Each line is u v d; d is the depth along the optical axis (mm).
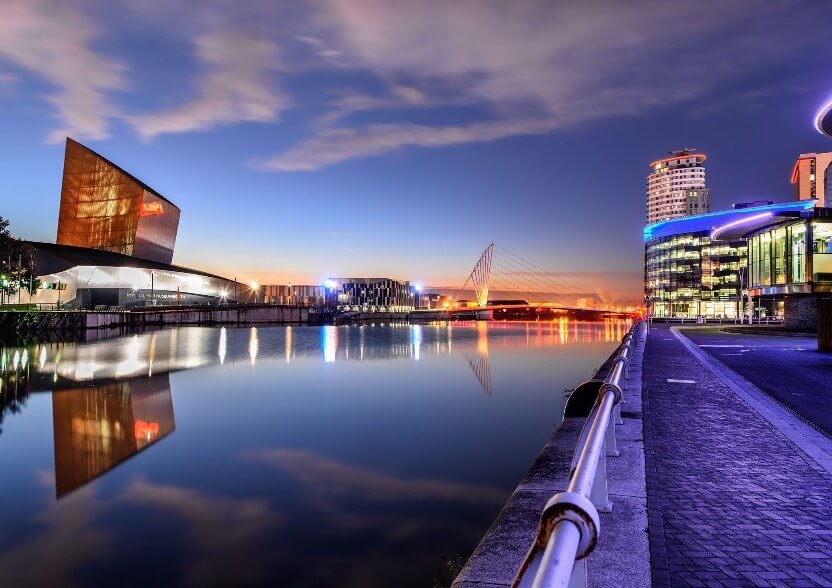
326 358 50219
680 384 13805
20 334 80625
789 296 43281
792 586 3717
